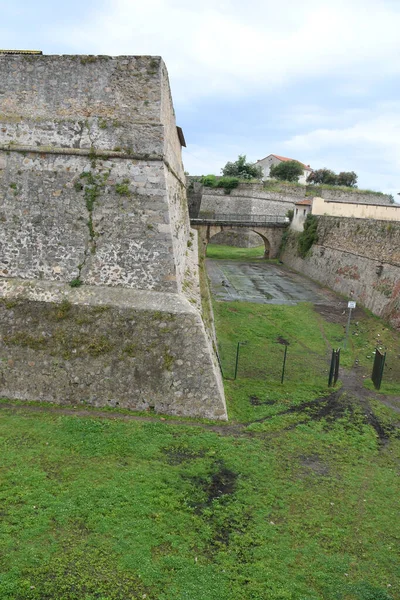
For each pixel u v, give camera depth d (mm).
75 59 11516
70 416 10609
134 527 7340
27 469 8523
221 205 55094
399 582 6766
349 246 30344
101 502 7812
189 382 11180
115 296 11570
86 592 6117
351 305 18453
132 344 11219
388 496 8836
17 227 12055
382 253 25547
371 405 13188
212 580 6484
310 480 9109
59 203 11891
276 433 10930
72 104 11703
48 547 6812
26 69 11672
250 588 6395
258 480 8898
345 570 6883
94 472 8625
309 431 11164
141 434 10055
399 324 20953
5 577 6227
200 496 8266
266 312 23672
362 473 9578
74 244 11922
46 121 11750
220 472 9031
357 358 17453
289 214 44938
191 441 9992
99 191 11789
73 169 11812
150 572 6512
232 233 55406
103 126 11633
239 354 16609
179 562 6738
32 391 11406
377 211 40344
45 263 12031
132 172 11711
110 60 11469
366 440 11055
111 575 6418
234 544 7215
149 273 11797
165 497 8086
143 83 11516
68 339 11320
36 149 11781
